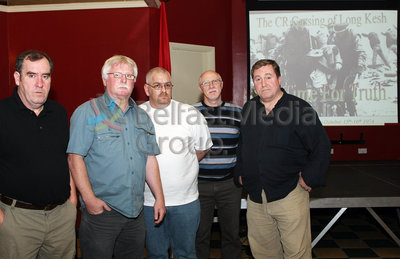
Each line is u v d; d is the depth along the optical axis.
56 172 1.64
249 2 5.10
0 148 1.55
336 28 5.09
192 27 4.43
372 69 5.11
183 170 2.02
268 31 5.12
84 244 1.71
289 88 5.14
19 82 1.58
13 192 1.56
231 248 2.38
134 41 3.87
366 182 3.38
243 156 2.12
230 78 4.95
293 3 5.10
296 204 1.99
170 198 2.01
